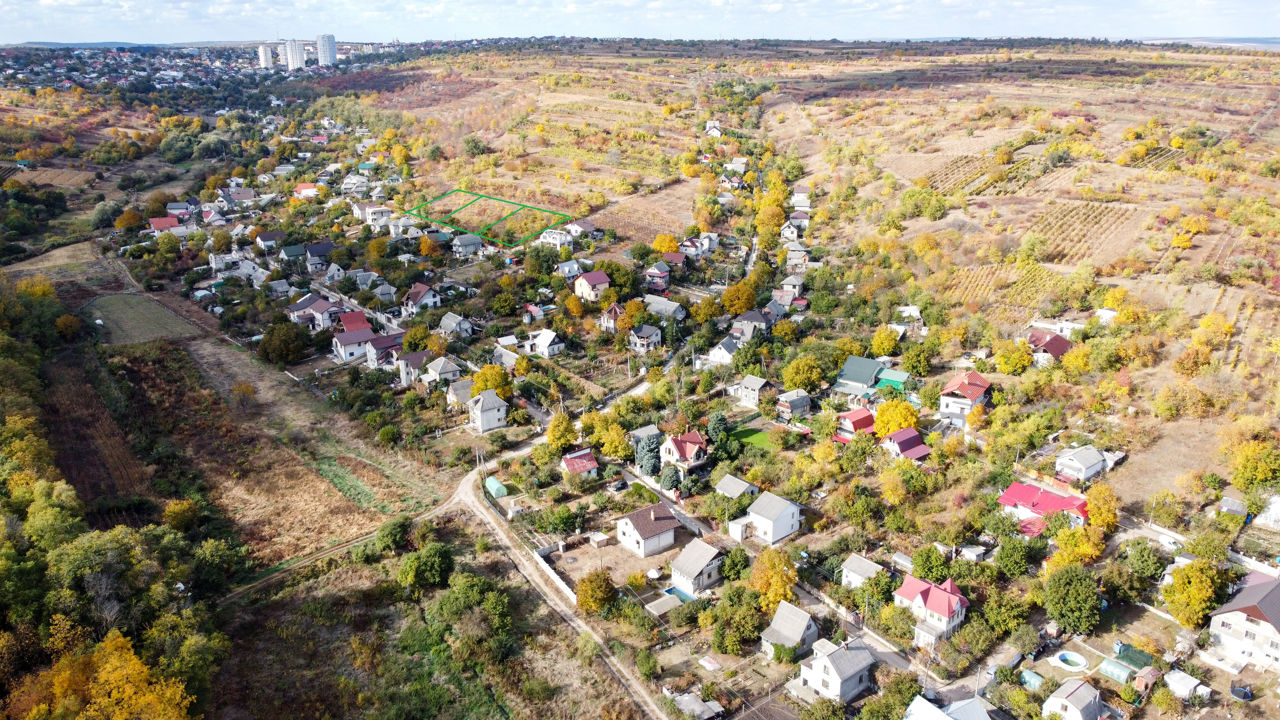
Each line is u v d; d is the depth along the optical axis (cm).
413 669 6775
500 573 7906
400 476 9656
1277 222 13600
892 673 6281
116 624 6381
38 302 13775
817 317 13675
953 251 14575
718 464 9294
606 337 12988
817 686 6297
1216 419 9106
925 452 9012
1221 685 6091
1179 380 9731
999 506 8050
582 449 9856
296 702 6412
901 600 6962
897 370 11144
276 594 7588
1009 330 11731
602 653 6894
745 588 7231
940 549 7581
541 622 7281
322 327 13875
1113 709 5909
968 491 8300
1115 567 6962
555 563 8000
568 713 6306
